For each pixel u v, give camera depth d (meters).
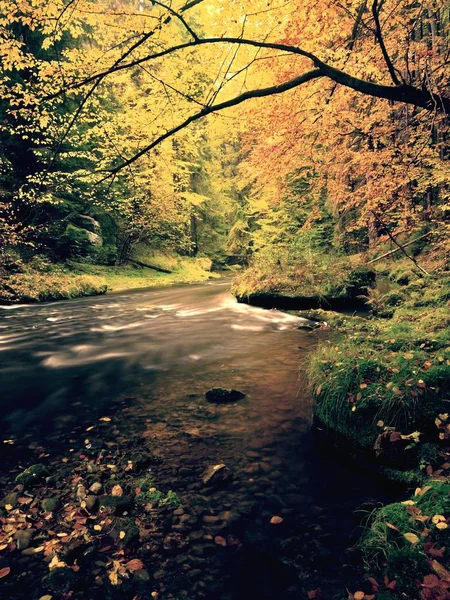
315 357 4.62
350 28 5.84
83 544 2.36
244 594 1.99
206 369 5.83
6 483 3.07
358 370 3.66
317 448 3.46
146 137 6.79
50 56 15.87
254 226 28.88
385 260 13.98
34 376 5.81
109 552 2.30
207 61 6.05
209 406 4.41
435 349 4.02
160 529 2.49
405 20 6.46
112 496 2.79
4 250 14.91
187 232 27.97
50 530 2.52
